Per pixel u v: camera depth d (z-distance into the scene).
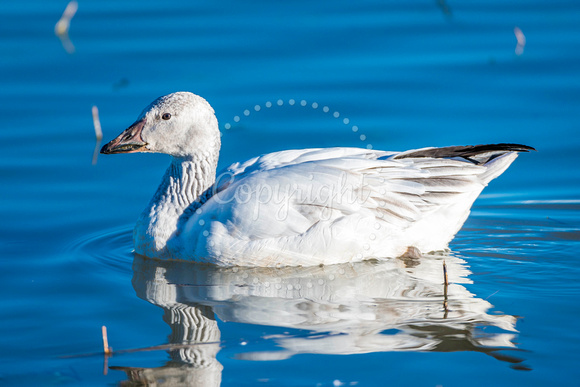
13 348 9.65
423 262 12.47
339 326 10.12
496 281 11.61
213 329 10.09
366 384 8.73
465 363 9.13
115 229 13.98
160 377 8.94
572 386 8.66
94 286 11.58
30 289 11.42
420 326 10.09
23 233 13.59
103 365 9.23
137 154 16.81
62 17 21.59
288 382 8.80
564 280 11.62
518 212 14.72
